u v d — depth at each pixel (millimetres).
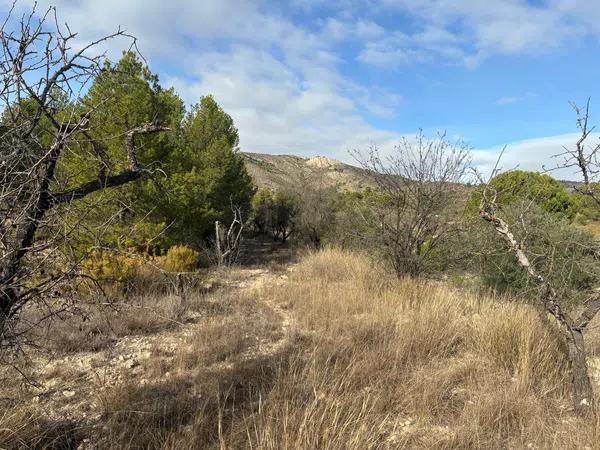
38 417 3836
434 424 3953
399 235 9344
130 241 3445
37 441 3508
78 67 2539
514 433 3799
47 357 5453
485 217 4703
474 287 8836
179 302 8180
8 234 2557
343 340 5938
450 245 9242
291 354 5449
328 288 9461
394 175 9242
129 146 3129
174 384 4762
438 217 9172
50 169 2689
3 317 2607
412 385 4559
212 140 20688
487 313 6375
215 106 21859
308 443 3096
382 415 4023
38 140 2537
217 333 6496
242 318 7535
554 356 5098
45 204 2703
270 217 25828
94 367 5363
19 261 2609
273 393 4066
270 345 6191
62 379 4965
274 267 15531
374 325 6414
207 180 18125
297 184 24016
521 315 5801
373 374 4824
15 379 4500
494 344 5461
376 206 9789
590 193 4184
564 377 4715
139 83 12016
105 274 7480
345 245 15961
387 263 10141
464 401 4375
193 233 15508
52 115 2691
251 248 23172
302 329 6922
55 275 2703
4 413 3596
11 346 2887
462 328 6234
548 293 4340
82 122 2518
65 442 3666
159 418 3959
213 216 16188
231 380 4766
